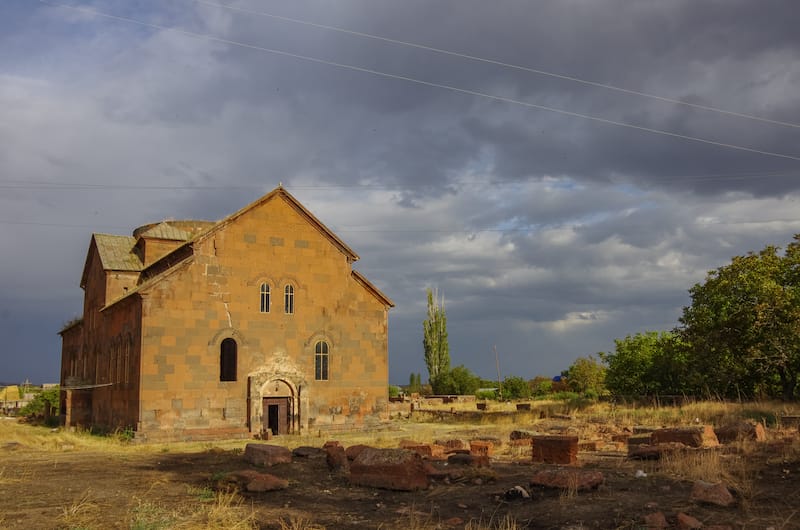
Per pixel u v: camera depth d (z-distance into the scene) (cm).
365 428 4025
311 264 4000
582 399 5666
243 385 3662
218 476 1502
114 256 4588
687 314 4569
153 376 3412
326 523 1112
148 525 1062
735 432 1959
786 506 1073
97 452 2420
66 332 5584
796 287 4212
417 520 1097
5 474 1638
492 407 5909
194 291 3584
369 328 4166
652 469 1512
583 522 1038
